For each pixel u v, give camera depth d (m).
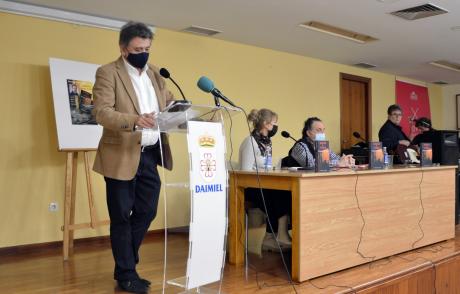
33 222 3.91
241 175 3.20
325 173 2.89
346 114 6.95
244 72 5.51
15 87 3.85
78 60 4.18
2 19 3.79
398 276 3.05
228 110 2.34
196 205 2.21
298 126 6.15
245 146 3.56
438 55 6.14
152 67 2.64
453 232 4.23
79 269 3.21
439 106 8.84
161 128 2.38
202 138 2.27
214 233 2.31
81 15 4.14
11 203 3.81
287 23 4.58
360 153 5.85
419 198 3.80
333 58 6.36
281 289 2.67
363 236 3.23
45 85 3.99
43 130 3.98
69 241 3.78
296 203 2.80
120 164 2.38
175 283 2.53
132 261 2.58
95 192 4.27
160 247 4.02
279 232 3.54
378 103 7.42
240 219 3.26
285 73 5.99
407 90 8.01
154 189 2.61
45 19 4.00
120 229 2.52
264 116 3.74
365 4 4.03
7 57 3.81
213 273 2.35
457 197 4.99
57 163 4.04
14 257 3.66
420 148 3.92
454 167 4.21
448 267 3.55
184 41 4.93
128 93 2.42
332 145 6.62
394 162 4.78
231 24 4.60
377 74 7.42
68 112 3.74
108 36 4.36
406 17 4.41
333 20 4.50
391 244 3.49
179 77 4.88
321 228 2.91
